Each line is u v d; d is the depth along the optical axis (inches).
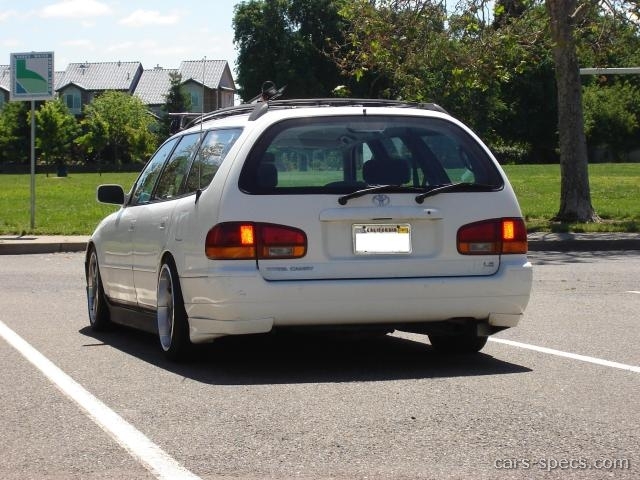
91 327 394.6
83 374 294.5
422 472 192.4
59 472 194.7
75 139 4645.7
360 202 290.0
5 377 290.8
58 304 466.0
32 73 865.5
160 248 317.1
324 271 286.4
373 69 979.3
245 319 282.5
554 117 3567.9
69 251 765.3
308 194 288.0
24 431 227.0
